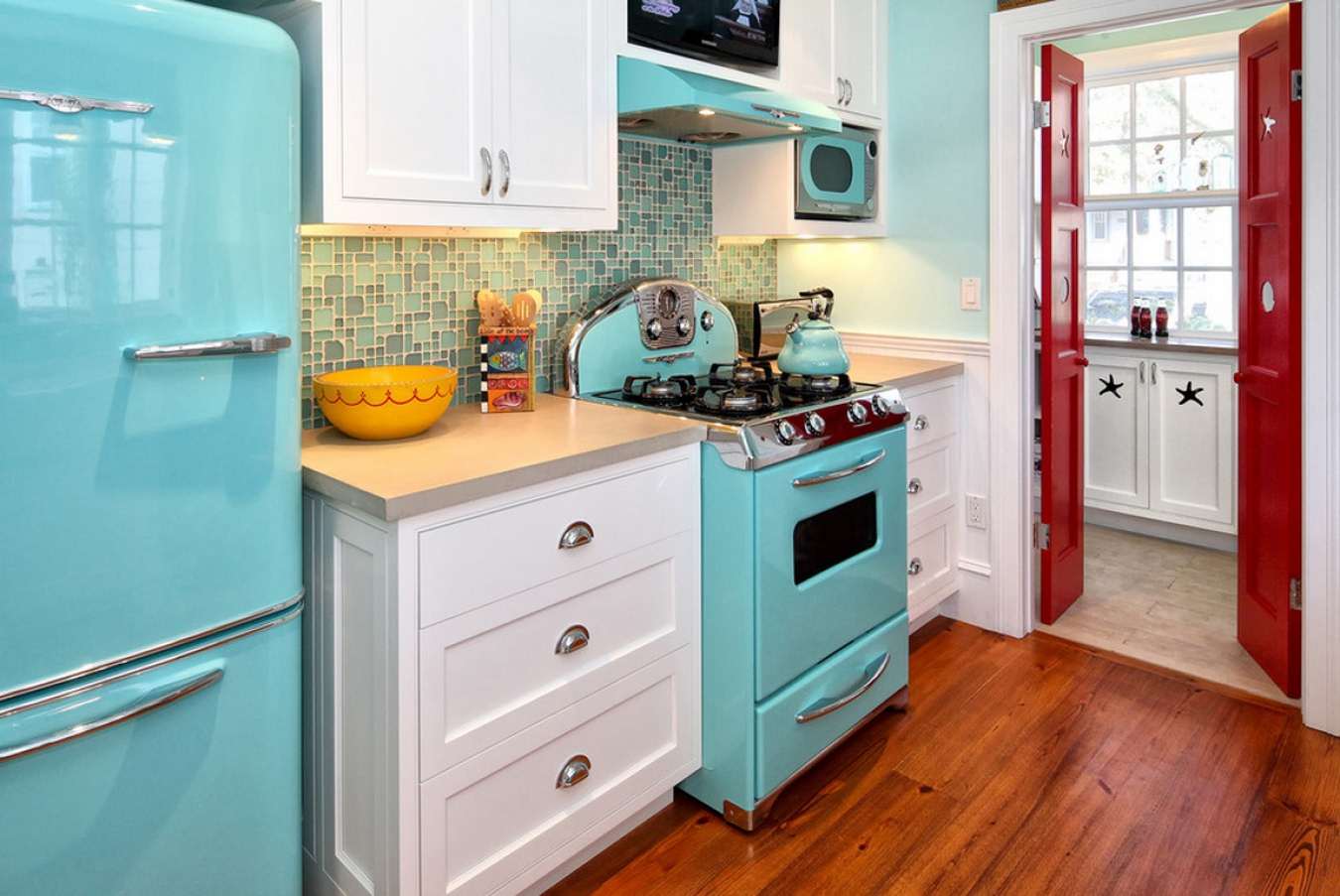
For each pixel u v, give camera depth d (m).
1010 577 2.89
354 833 1.51
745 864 1.82
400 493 1.33
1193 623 3.01
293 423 1.40
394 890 1.42
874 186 2.96
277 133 1.32
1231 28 3.64
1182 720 2.35
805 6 2.59
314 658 1.56
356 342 1.98
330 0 1.51
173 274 1.20
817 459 2.02
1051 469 2.92
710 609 1.94
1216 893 1.69
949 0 2.83
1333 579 2.21
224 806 1.36
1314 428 2.20
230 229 1.26
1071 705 2.44
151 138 1.16
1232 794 2.01
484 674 1.49
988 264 2.84
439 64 1.69
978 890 1.72
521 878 1.59
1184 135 3.88
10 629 1.09
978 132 2.82
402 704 1.37
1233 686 2.54
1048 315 2.82
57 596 1.13
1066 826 1.91
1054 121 2.78
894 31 2.97
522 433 1.80
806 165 2.62
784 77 2.54
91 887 1.21
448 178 1.72
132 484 1.19
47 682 1.13
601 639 1.71
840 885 1.75
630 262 2.59
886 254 3.07
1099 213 4.19
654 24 2.14
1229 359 3.57
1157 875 1.75
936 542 2.86
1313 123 2.13
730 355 2.67
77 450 1.13
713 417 1.95
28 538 1.10
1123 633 2.93
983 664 2.71
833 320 3.24
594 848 1.84
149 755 1.25
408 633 1.37
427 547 1.38
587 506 1.65
